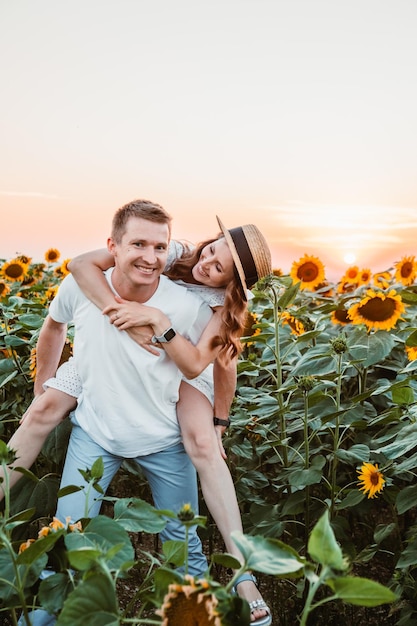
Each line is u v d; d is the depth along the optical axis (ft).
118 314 8.74
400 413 9.75
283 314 12.92
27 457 9.44
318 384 10.76
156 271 8.86
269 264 9.46
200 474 9.27
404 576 8.86
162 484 9.61
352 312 11.37
